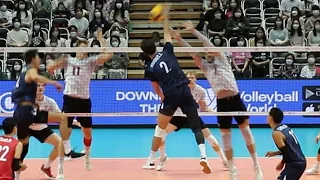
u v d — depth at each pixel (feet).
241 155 48.93
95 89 60.49
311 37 68.49
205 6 77.30
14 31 67.10
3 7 72.43
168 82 35.04
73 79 39.99
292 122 63.00
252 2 76.07
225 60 37.63
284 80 60.95
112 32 66.54
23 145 35.45
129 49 41.19
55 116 37.99
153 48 35.73
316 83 60.80
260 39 66.69
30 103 35.22
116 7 73.82
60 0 75.87
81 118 40.86
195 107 35.40
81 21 70.74
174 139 56.80
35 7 73.97
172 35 37.99
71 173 40.91
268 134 58.90
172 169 42.39
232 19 69.72
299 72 63.87
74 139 56.80
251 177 39.40
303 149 52.01
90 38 68.90
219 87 37.27
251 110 60.90
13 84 59.72
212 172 41.16
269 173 40.78
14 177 32.99
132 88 60.95
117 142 55.36
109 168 42.96
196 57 37.99
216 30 70.74
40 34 68.95
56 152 38.83
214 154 48.93
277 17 68.80
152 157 42.32
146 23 78.18
